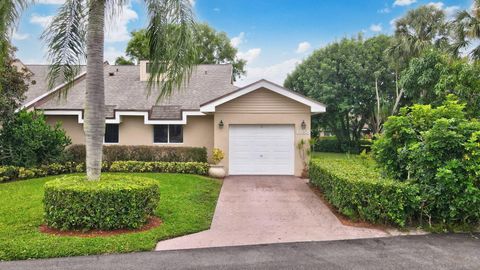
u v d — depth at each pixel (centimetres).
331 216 808
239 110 1472
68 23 781
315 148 3359
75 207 645
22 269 486
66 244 576
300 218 793
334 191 848
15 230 657
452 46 1769
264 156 1490
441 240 623
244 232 686
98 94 725
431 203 690
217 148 1467
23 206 832
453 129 707
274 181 1332
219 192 1105
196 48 762
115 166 1427
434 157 690
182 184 1163
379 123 2852
